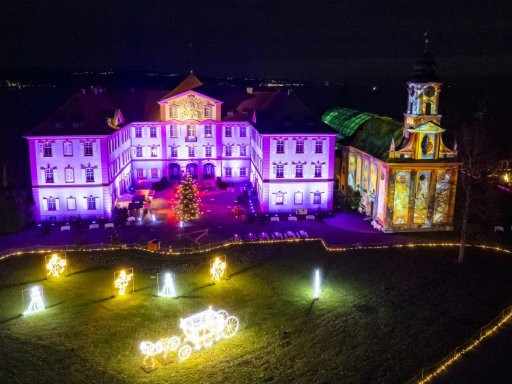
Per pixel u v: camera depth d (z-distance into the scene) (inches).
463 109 4581.7
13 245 2551.7
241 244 2588.6
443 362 1605.6
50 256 2413.9
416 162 2694.4
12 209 2721.5
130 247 2527.1
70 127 2893.7
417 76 2652.6
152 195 3408.0
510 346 1700.3
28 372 1530.5
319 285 2151.8
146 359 1621.6
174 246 2561.5
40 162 2881.4
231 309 1950.1
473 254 2492.6
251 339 1743.4
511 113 4461.1
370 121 3376.0
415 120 2645.2
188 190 2876.5
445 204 2775.6
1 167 3353.8
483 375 1547.7
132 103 3713.1
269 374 1544.0
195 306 1969.7
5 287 2107.5
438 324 1846.7
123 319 1860.2
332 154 3061.0
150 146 3661.4
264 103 3705.7
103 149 2901.1
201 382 1503.4
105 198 2955.2
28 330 1771.7
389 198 2731.3
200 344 1708.9
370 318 1883.6
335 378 1525.6
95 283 2155.5
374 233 2765.7
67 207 2945.4
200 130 3681.1
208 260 2400.3
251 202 3316.9
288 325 1834.4
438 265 2358.5
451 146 2728.8
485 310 1946.4
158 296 2046.0
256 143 3410.4
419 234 2751.0
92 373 1539.1
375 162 2923.2
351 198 3206.2
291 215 3053.6
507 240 2711.6
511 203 3191.4
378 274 2263.8
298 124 3058.6
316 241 2642.7
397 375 1542.8
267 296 2055.9
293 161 3048.7
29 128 3673.7
